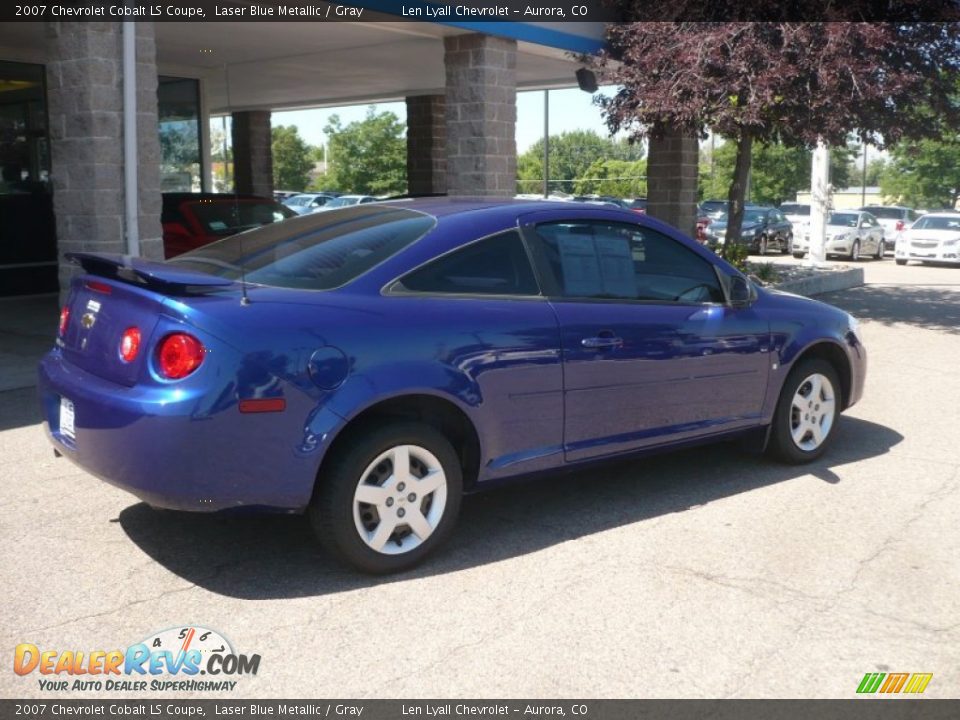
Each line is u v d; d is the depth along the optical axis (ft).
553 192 216.74
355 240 14.67
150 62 27.84
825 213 72.59
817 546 15.39
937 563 14.78
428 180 67.41
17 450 19.99
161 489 12.38
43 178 45.24
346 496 13.28
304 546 15.11
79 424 13.15
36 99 44.86
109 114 27.12
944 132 44.32
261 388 12.42
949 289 57.98
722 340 17.51
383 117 196.24
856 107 39.63
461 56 39.24
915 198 212.64
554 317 15.21
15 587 13.47
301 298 13.21
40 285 45.55
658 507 17.20
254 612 12.84
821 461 20.20
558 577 14.08
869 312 46.44
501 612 12.93
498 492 18.01
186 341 12.32
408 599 13.29
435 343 13.84
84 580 13.73
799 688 11.13
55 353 14.89
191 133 55.26
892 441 22.03
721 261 18.02
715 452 20.76
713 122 40.34
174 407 12.13
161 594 13.33
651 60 41.78
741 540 15.62
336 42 44.75
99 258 13.92
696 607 13.15
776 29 39.52
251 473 12.53
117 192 27.61
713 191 194.29
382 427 13.47
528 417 14.99
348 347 13.10
